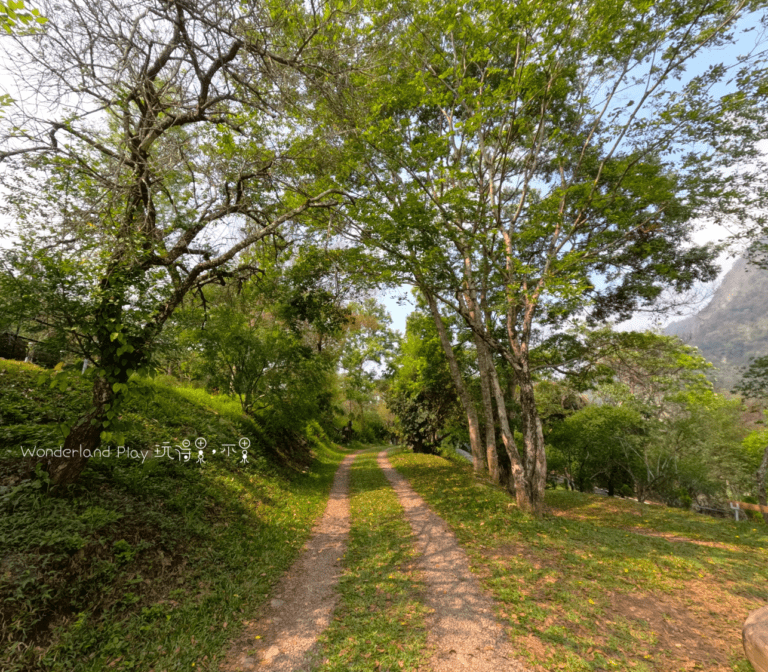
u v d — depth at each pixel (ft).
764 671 11.83
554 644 14.46
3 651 10.46
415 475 51.11
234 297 40.93
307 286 42.70
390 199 35.47
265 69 18.89
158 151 20.42
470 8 33.06
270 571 19.97
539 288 31.12
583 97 36.06
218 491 26.13
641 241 37.65
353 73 23.27
